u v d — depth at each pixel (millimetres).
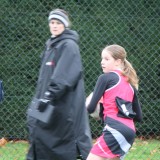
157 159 28656
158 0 31500
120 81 18859
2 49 31828
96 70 31562
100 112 19219
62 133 17984
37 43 31766
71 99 17984
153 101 32281
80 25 31562
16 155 28844
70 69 17672
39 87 18406
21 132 31953
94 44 31625
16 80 31984
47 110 17500
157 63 32094
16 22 31625
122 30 31672
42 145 18078
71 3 31531
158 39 31859
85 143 18406
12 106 31953
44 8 31562
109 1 31562
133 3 31531
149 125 32344
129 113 18688
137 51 31953
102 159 18422
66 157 18078
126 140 18516
